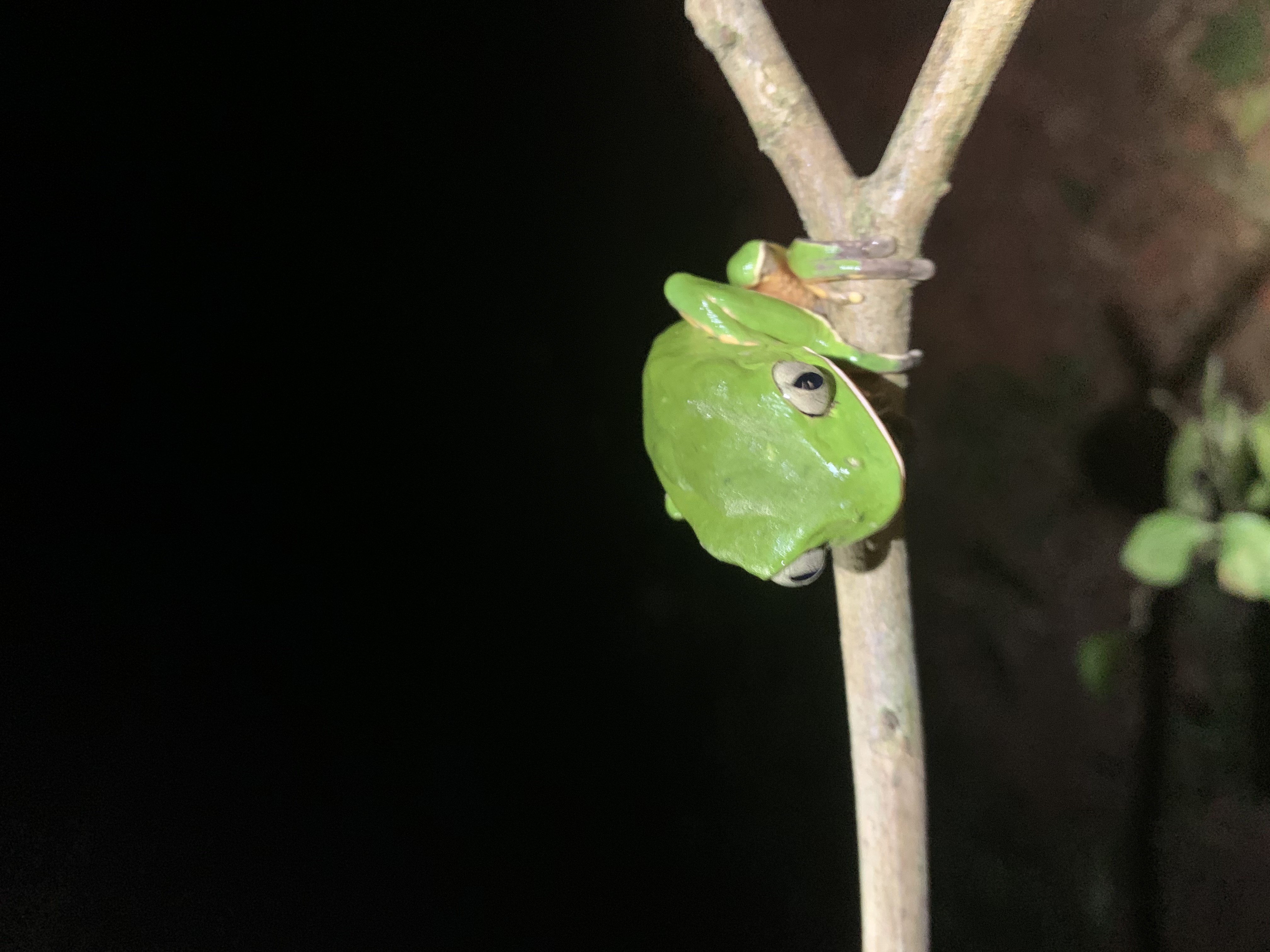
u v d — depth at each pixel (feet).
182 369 2.04
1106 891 1.31
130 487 2.09
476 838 1.80
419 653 1.98
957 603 1.46
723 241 1.70
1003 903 1.39
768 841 1.61
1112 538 1.33
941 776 1.46
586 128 1.77
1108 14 1.23
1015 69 1.32
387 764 1.91
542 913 1.69
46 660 2.03
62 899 1.83
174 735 1.98
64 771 1.96
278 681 2.02
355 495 2.07
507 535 1.97
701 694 1.75
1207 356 1.21
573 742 1.83
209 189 1.89
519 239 1.89
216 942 1.77
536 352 1.95
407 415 2.04
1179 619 1.25
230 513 2.09
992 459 1.42
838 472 0.52
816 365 0.55
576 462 1.94
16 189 1.84
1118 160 1.26
